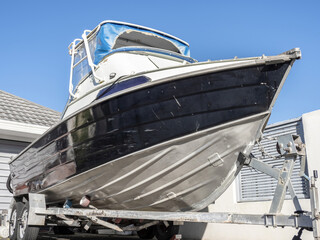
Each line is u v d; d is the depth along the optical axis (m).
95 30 5.91
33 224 5.47
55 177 5.42
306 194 5.52
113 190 4.94
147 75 4.57
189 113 4.09
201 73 3.91
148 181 4.63
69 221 5.49
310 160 5.41
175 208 5.08
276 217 3.47
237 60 4.09
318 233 3.10
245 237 6.11
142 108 4.25
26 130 9.77
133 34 6.22
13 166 7.09
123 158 4.46
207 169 4.41
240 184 6.68
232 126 4.05
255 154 6.57
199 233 6.93
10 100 12.12
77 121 4.82
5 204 9.60
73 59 6.27
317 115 5.41
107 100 4.44
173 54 5.62
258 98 3.90
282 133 6.13
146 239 6.80
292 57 3.64
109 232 8.44
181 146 4.23
